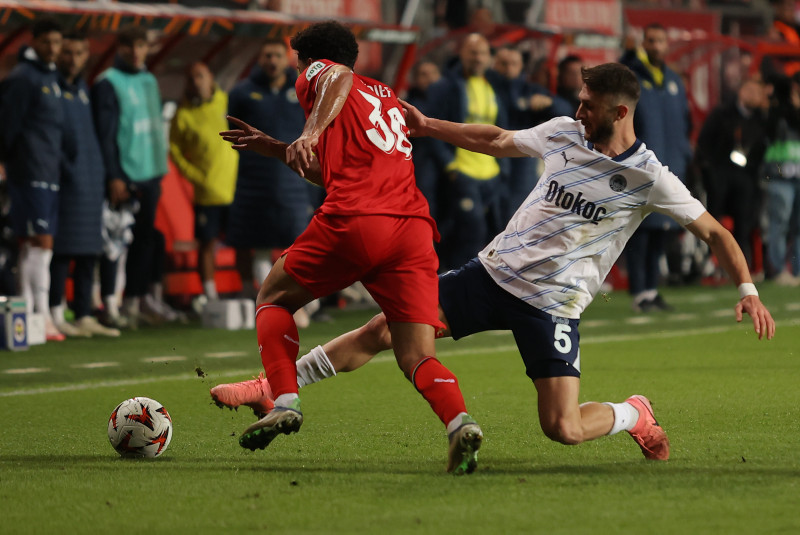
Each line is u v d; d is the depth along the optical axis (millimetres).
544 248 17047
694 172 55781
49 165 36469
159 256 43438
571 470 16609
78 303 38969
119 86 39500
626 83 16516
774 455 17672
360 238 16469
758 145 55938
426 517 13648
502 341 37250
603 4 64562
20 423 22094
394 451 18531
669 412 22281
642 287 45906
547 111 45750
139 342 37000
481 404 23906
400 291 16672
